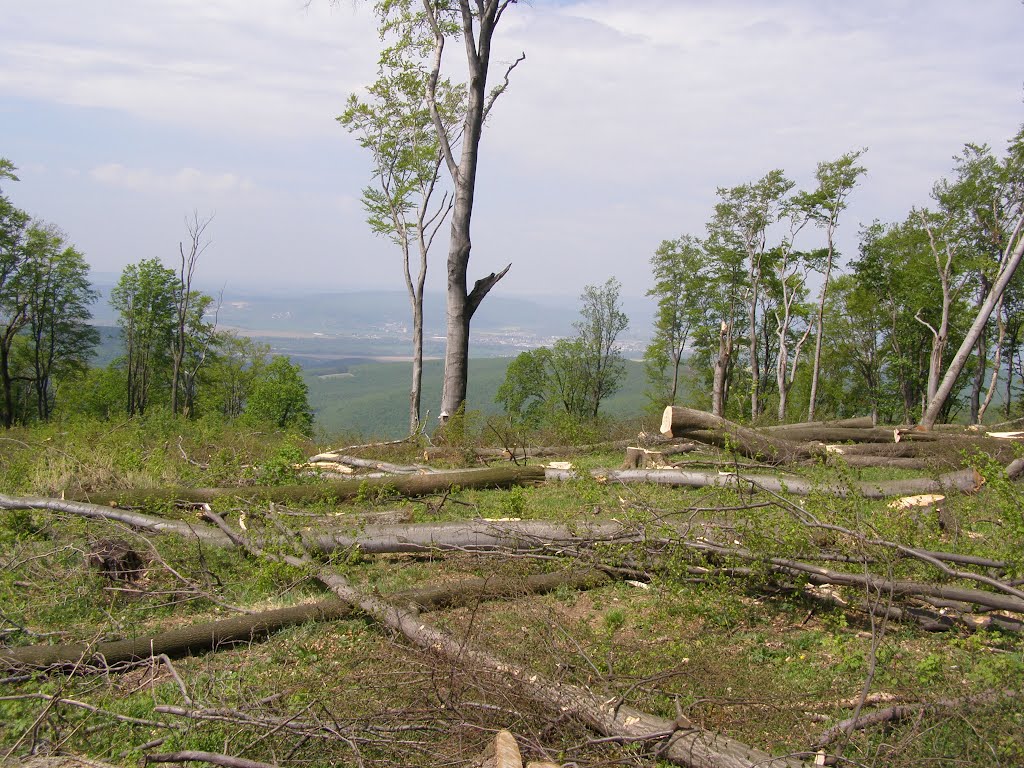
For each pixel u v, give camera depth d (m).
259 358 49.50
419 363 25.48
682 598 6.31
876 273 36.25
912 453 12.09
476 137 18.34
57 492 9.64
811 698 4.59
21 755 4.27
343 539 7.66
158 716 4.68
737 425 11.49
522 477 10.73
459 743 4.08
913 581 5.67
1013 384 33.91
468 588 6.47
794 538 6.05
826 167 33.03
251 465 11.75
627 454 11.94
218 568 7.45
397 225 25.62
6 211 38.88
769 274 38.09
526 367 38.72
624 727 4.15
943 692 4.45
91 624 6.17
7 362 42.81
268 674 5.24
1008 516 5.88
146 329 43.84
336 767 4.16
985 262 29.12
